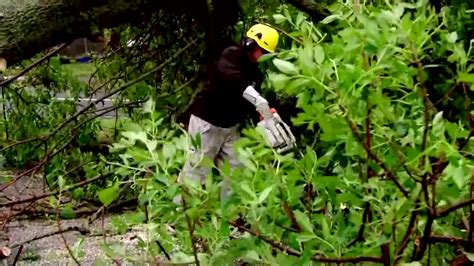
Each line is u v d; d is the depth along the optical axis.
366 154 2.00
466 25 3.41
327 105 1.98
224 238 2.20
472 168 1.91
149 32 6.88
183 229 2.28
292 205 2.10
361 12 2.21
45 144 6.32
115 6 4.98
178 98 6.46
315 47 2.00
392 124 2.02
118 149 2.25
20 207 6.20
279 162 2.06
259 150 2.09
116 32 7.15
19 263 4.70
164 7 6.00
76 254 2.93
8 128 7.22
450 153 1.87
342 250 2.08
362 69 1.92
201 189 2.08
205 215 2.24
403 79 1.98
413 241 2.08
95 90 7.03
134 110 6.75
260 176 2.04
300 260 2.02
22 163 7.43
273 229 2.05
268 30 4.50
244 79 4.67
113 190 2.14
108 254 2.49
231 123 4.88
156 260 2.46
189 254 2.32
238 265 2.36
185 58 6.80
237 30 6.39
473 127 2.10
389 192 2.07
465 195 2.04
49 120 7.12
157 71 6.63
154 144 2.11
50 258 4.73
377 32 1.92
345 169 2.17
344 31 1.97
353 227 2.11
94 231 5.11
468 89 2.57
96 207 5.82
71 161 6.44
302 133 3.53
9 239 5.16
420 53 2.00
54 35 4.74
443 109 2.80
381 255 2.04
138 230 4.34
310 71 1.87
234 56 4.62
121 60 7.21
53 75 7.21
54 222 5.32
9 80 6.06
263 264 2.26
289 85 1.89
